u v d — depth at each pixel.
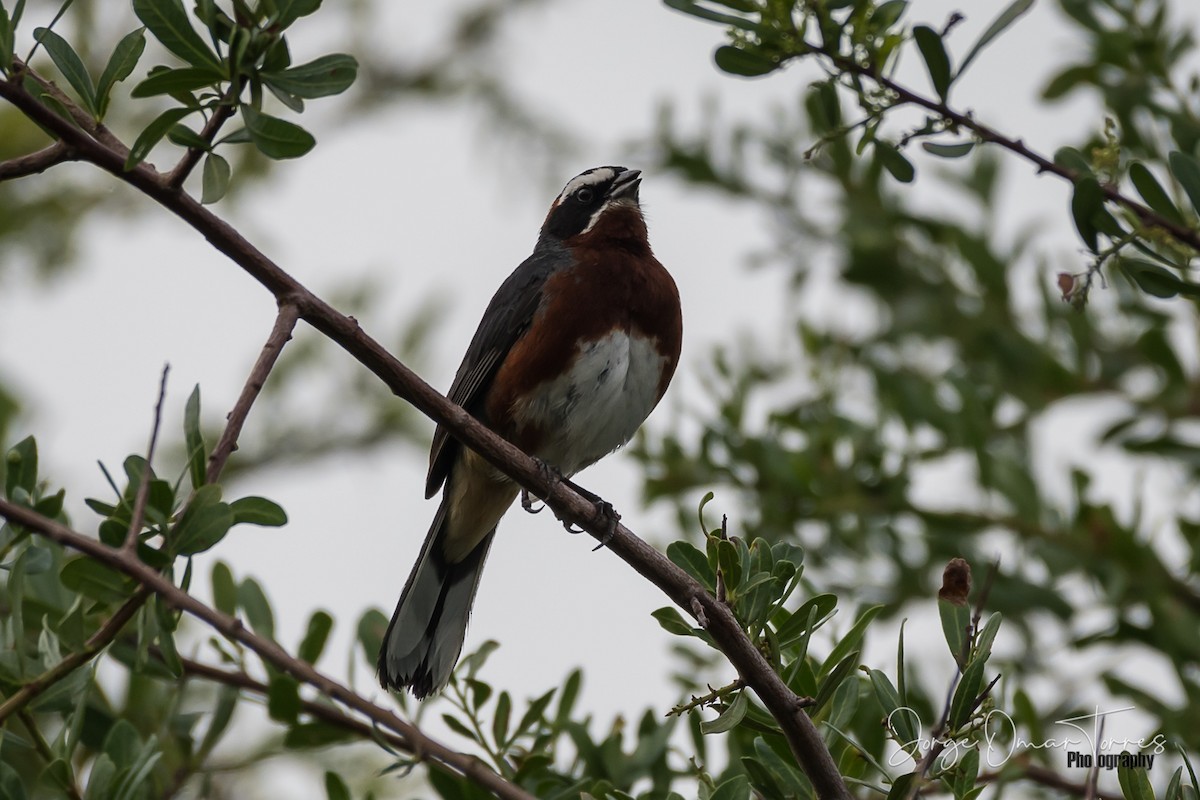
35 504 7.80
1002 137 8.69
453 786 9.28
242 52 6.98
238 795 11.81
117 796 7.93
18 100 7.06
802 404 13.45
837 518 12.51
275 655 8.84
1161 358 12.51
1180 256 9.16
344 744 9.78
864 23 8.55
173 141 7.12
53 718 10.34
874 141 8.70
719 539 7.67
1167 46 11.66
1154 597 11.31
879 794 9.19
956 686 7.17
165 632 7.21
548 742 9.48
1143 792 7.16
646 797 9.14
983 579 11.86
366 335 7.77
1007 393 13.15
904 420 12.81
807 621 7.64
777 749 8.16
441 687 9.91
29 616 9.59
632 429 12.15
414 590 11.65
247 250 7.43
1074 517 11.84
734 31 8.73
